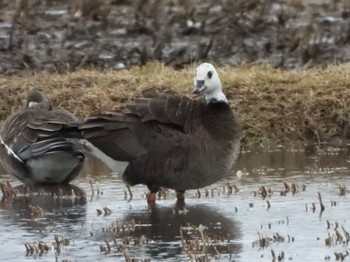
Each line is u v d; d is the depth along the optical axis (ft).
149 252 38.99
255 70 65.10
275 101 60.34
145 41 77.20
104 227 42.91
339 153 56.54
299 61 72.13
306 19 82.17
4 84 63.67
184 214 44.86
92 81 64.03
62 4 87.45
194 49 74.54
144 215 44.86
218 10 83.25
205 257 37.81
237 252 38.81
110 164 46.93
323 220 43.16
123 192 49.60
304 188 48.70
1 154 51.37
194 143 45.44
